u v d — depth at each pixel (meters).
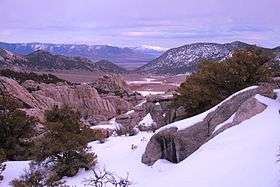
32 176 25.59
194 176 19.77
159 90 144.38
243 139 21.94
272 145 19.44
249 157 19.00
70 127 32.09
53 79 111.50
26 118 38.62
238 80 36.00
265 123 23.12
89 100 86.75
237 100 27.11
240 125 24.55
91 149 34.31
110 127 52.50
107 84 113.75
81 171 30.05
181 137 26.55
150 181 24.70
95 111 85.12
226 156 20.44
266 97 26.91
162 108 45.59
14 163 32.81
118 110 90.31
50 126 30.69
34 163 29.91
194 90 36.72
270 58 37.38
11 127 36.81
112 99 93.69
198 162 21.64
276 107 25.28
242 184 16.69
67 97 85.31
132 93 111.19
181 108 38.78
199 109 36.94
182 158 26.30
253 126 23.44
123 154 32.34
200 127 26.92
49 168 30.19
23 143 37.53
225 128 25.38
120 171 28.30
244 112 25.47
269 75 36.59
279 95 27.31
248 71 36.16
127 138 38.56
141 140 35.62
